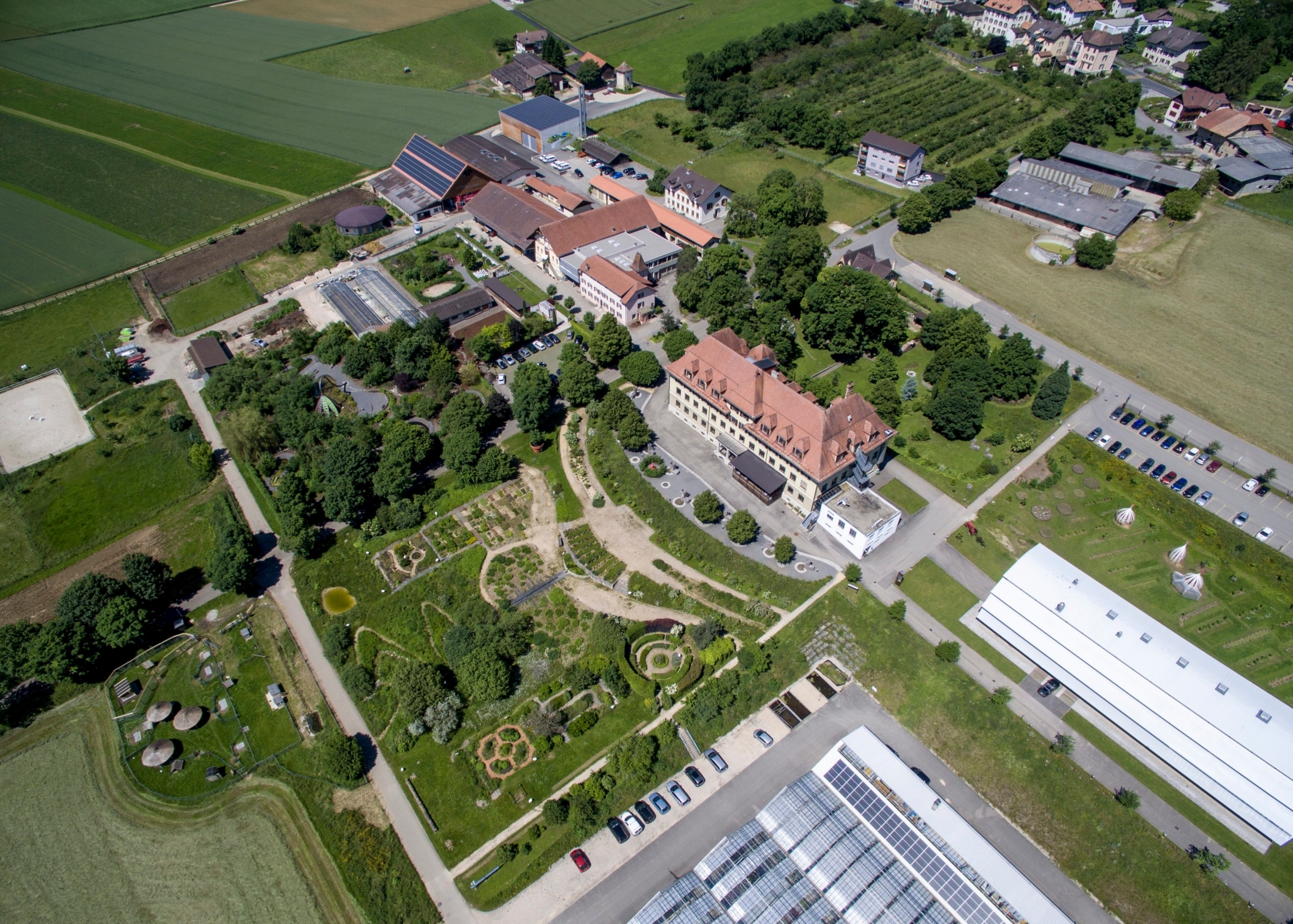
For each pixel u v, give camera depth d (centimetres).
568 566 11756
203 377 15750
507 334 15462
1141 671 9356
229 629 11150
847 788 8600
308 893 8525
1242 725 8744
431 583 11575
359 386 15062
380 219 19850
